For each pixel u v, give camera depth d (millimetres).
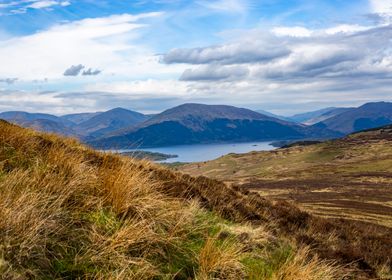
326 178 134500
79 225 5250
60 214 5082
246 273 5770
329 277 6648
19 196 4824
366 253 11055
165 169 10430
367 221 50344
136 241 5223
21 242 4223
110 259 4754
